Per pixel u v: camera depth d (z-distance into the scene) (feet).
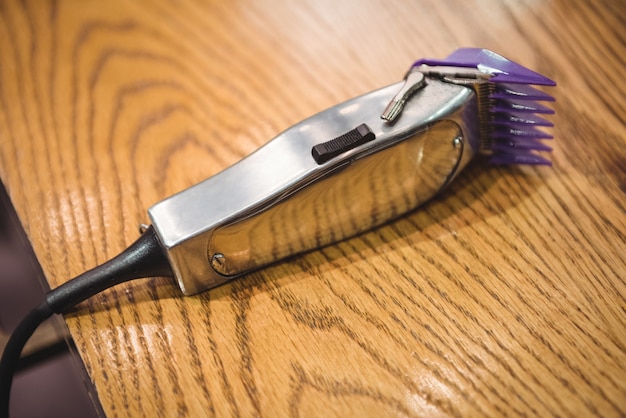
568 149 1.53
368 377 1.31
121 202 1.51
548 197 1.48
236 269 1.39
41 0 1.80
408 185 1.42
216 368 1.33
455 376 1.30
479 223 1.46
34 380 1.90
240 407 1.30
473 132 1.44
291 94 1.63
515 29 1.70
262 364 1.33
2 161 1.57
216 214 1.31
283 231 1.38
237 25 1.74
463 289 1.38
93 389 1.34
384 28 1.71
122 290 1.41
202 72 1.67
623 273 1.38
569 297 1.37
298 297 1.39
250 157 1.35
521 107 1.41
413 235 1.45
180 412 1.30
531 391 1.28
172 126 1.60
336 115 1.37
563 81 1.62
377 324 1.36
